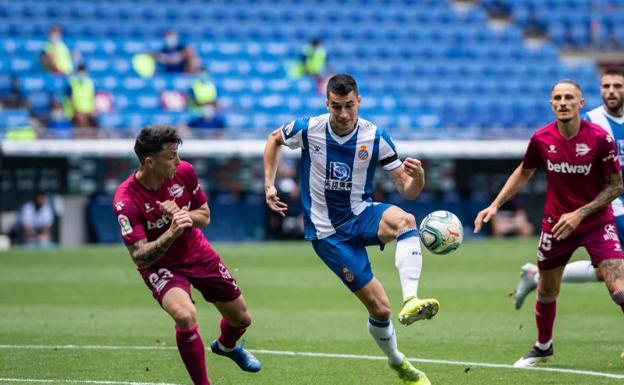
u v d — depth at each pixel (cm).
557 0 9231
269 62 7688
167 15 8225
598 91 8156
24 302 3641
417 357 2566
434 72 8162
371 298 2070
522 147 6519
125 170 6231
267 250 5594
